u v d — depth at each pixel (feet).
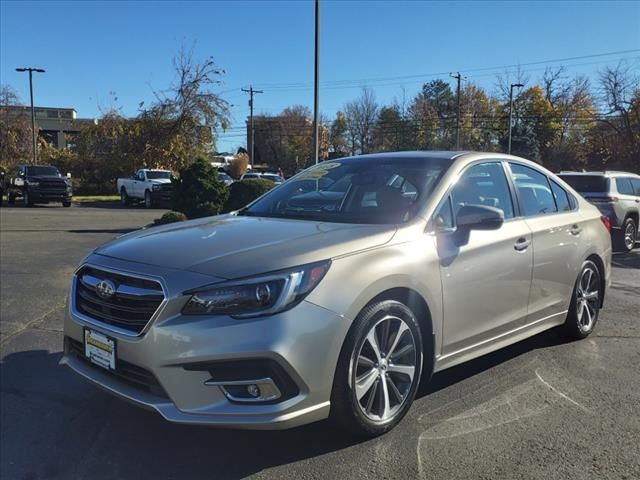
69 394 13.73
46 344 17.42
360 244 10.87
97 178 139.54
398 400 11.46
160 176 101.91
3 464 10.62
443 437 11.35
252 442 11.21
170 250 10.77
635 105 134.51
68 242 41.65
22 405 13.11
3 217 67.77
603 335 18.19
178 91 131.13
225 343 9.27
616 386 13.98
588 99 218.38
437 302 11.93
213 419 9.39
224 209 49.65
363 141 263.08
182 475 10.12
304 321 9.64
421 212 12.34
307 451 10.82
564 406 12.82
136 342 9.76
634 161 134.10
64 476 10.19
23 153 142.72
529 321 14.90
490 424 11.93
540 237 14.97
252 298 9.46
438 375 14.65
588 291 17.57
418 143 242.17
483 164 14.52
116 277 10.44
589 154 160.56
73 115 252.42
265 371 9.45
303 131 297.12
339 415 10.49
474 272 12.78
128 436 11.60
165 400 9.71
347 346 10.24
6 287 25.08
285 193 15.14
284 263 9.87
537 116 223.10
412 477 9.94
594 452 10.78
